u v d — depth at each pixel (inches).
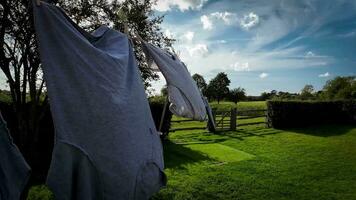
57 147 96.7
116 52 125.8
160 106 508.4
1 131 99.2
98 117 103.4
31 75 275.4
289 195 271.6
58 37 106.0
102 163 100.6
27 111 313.9
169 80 156.5
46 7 105.9
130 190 104.9
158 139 126.8
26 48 250.8
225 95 2349.9
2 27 227.8
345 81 1699.1
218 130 676.7
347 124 821.9
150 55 159.9
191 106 161.6
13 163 100.4
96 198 101.0
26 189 128.4
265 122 756.6
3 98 330.3
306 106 775.1
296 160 404.8
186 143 514.6
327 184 306.8
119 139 105.1
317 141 561.0
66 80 103.7
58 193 96.4
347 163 395.5
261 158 412.5
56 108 99.3
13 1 237.8
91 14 296.7
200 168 347.6
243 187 285.9
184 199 245.1
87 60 108.7
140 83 127.5
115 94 110.1
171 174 316.8
